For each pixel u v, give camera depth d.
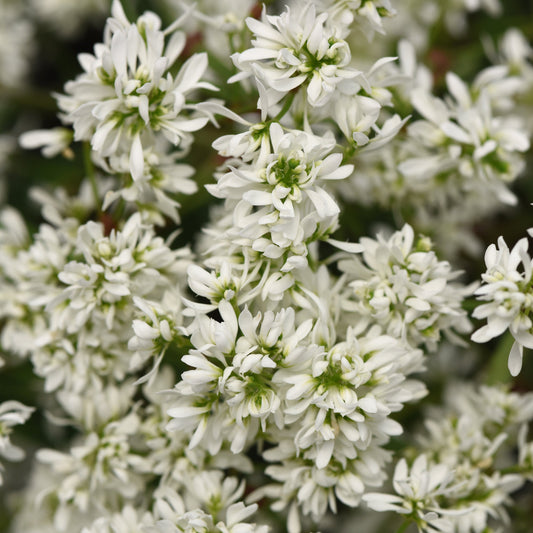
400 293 0.43
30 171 0.50
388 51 0.50
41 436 0.48
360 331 0.43
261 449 0.44
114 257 0.44
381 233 0.44
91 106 0.43
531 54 0.49
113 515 0.45
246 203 0.43
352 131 0.43
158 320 0.43
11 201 0.50
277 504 0.44
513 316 0.42
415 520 0.43
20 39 0.51
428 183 0.47
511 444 0.46
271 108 0.44
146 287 0.44
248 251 0.43
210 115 0.43
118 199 0.45
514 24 0.51
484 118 0.45
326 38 0.43
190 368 0.44
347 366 0.42
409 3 0.50
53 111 0.51
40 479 0.47
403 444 0.45
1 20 0.51
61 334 0.44
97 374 0.45
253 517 0.46
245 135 0.42
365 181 0.47
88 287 0.44
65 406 0.45
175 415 0.43
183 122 0.43
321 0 0.43
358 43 0.49
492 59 0.49
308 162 0.42
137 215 0.44
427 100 0.45
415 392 0.43
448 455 0.45
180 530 0.43
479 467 0.45
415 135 0.45
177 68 0.47
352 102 0.43
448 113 0.45
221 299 0.43
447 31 0.50
